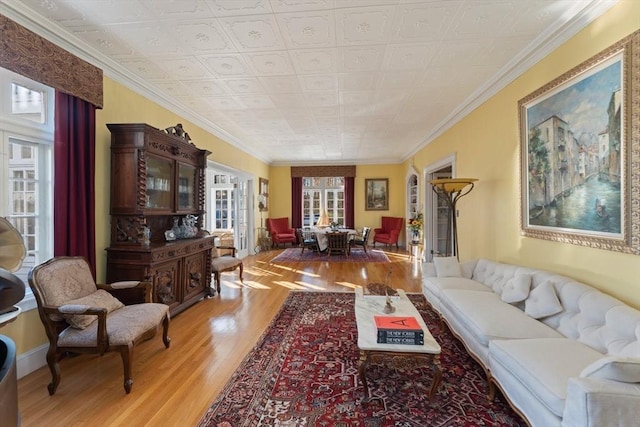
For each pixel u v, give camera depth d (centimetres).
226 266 467
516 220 321
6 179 228
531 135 291
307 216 1012
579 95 229
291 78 351
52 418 183
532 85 293
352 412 189
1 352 119
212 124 537
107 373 235
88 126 279
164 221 394
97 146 299
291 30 257
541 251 280
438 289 321
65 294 224
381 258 744
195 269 402
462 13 235
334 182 1005
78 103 269
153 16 235
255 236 834
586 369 138
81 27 248
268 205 970
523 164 303
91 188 280
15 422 110
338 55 299
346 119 514
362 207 970
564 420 132
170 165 368
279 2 221
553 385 146
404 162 915
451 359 255
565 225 246
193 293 395
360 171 970
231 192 796
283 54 297
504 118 345
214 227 824
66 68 253
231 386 217
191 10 229
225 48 285
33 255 251
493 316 227
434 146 610
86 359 257
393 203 959
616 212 199
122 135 307
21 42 218
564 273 250
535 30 256
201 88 378
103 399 202
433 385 196
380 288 327
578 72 229
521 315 230
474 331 221
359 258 745
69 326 230
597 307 191
